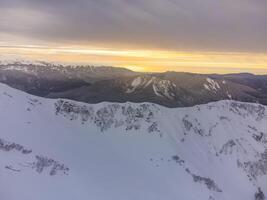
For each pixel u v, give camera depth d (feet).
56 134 618.03
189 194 600.80
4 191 418.51
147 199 536.42
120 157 646.74
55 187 467.93
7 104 612.29
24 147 512.22
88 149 626.23
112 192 521.65
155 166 646.33
